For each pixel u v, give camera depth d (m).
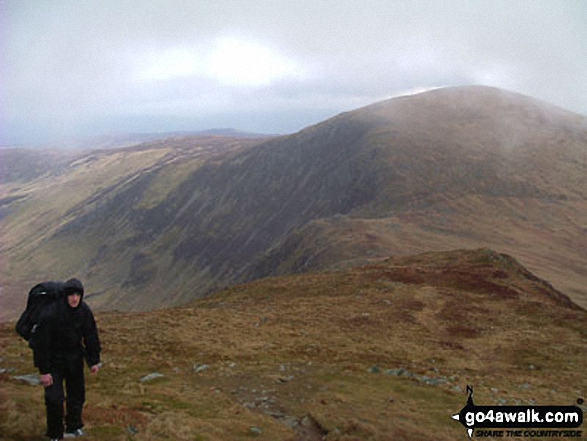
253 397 18.30
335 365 24.30
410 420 15.66
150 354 25.98
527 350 32.22
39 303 9.55
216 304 50.56
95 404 14.37
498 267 61.84
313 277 61.00
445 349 31.53
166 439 11.39
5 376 18.06
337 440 13.24
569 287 106.62
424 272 58.84
